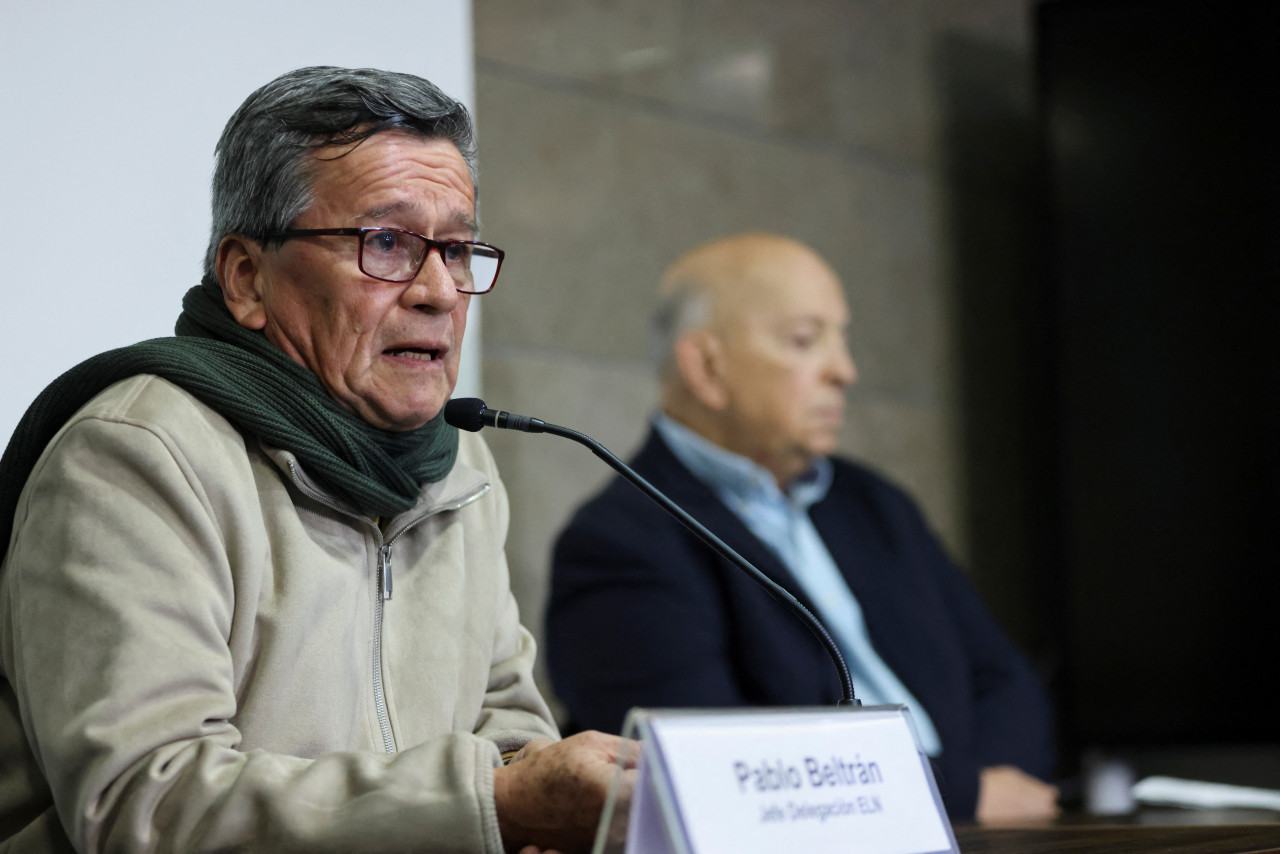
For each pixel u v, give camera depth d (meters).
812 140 5.12
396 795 1.27
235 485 1.54
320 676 1.59
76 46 2.59
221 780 1.31
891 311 5.23
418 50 3.04
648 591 3.78
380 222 1.69
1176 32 5.34
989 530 5.39
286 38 2.85
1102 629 5.18
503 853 1.25
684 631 3.73
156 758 1.31
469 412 1.66
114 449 1.45
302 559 1.61
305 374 1.67
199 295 1.79
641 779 1.04
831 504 4.46
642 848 1.04
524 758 1.34
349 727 1.63
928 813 1.22
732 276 4.53
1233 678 5.04
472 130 1.82
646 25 4.72
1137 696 5.12
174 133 2.68
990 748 4.27
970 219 5.55
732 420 4.40
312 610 1.60
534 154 4.36
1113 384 5.27
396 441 1.73
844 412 5.02
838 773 1.16
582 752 1.29
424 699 1.73
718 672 3.73
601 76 4.58
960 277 5.48
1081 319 5.33
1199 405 5.17
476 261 1.81
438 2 3.09
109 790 1.30
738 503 4.27
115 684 1.33
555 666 3.82
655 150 4.67
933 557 4.56
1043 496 5.58
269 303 1.71
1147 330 5.25
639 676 3.68
